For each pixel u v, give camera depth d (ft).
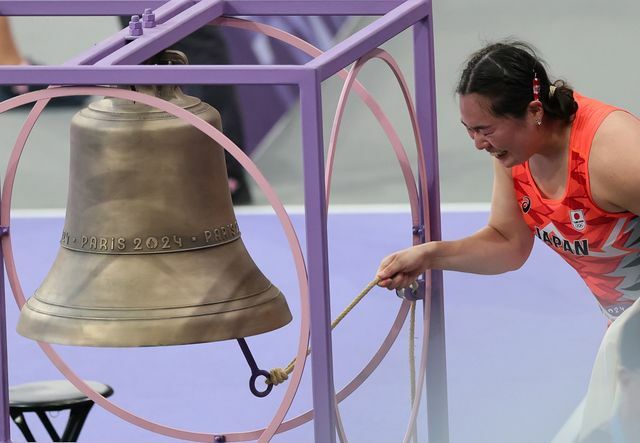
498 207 41.42
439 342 39.52
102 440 59.52
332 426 30.42
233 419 62.03
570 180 37.63
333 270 85.20
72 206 33.71
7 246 35.04
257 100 111.34
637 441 38.45
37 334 32.60
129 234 32.63
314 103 29.09
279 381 37.06
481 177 106.93
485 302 77.77
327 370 30.14
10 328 76.18
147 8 36.73
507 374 65.05
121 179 32.73
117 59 30.73
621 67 127.54
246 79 29.17
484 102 35.83
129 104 33.19
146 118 32.73
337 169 110.42
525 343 70.13
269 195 29.66
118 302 32.09
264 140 111.86
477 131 36.68
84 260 33.01
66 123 122.52
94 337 31.71
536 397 61.31
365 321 74.49
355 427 58.90
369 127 117.80
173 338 31.63
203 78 29.27
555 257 86.07
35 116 34.14
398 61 127.65
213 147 33.55
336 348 69.92
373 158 112.37
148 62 33.24
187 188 32.99
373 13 36.32
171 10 35.37
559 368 65.67
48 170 112.06
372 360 39.32
